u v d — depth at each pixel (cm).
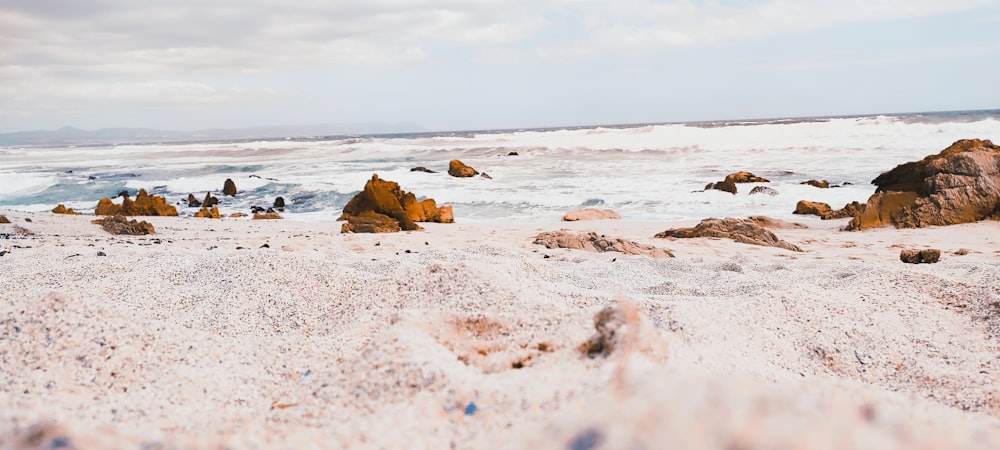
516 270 587
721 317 440
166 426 239
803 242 1258
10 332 332
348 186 2673
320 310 488
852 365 405
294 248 1128
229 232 1493
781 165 2800
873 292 548
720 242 1190
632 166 3030
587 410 155
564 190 2284
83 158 5500
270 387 312
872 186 2128
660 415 130
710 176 2517
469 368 295
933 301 532
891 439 131
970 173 1448
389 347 300
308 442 211
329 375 307
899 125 3753
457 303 420
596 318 313
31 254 795
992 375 377
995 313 484
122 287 554
